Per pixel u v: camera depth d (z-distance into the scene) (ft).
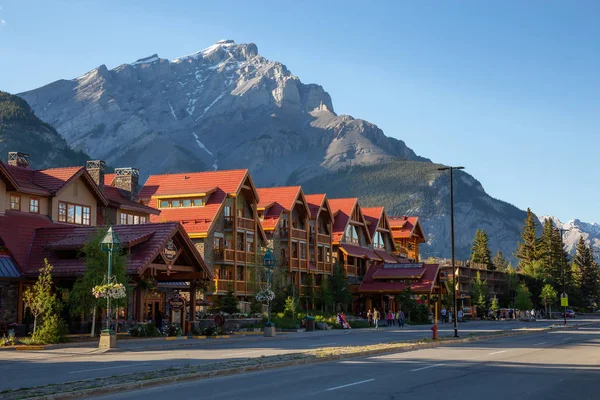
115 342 110.52
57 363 83.51
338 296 260.01
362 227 309.63
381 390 55.47
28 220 149.48
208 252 208.54
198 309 202.69
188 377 62.59
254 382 61.00
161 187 226.17
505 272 491.72
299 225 264.11
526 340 139.23
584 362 83.10
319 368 74.54
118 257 126.82
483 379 64.08
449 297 317.63
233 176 225.35
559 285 513.45
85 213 167.84
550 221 540.93
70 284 137.49
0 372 72.08
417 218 370.12
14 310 137.59
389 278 286.66
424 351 103.35
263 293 156.15
